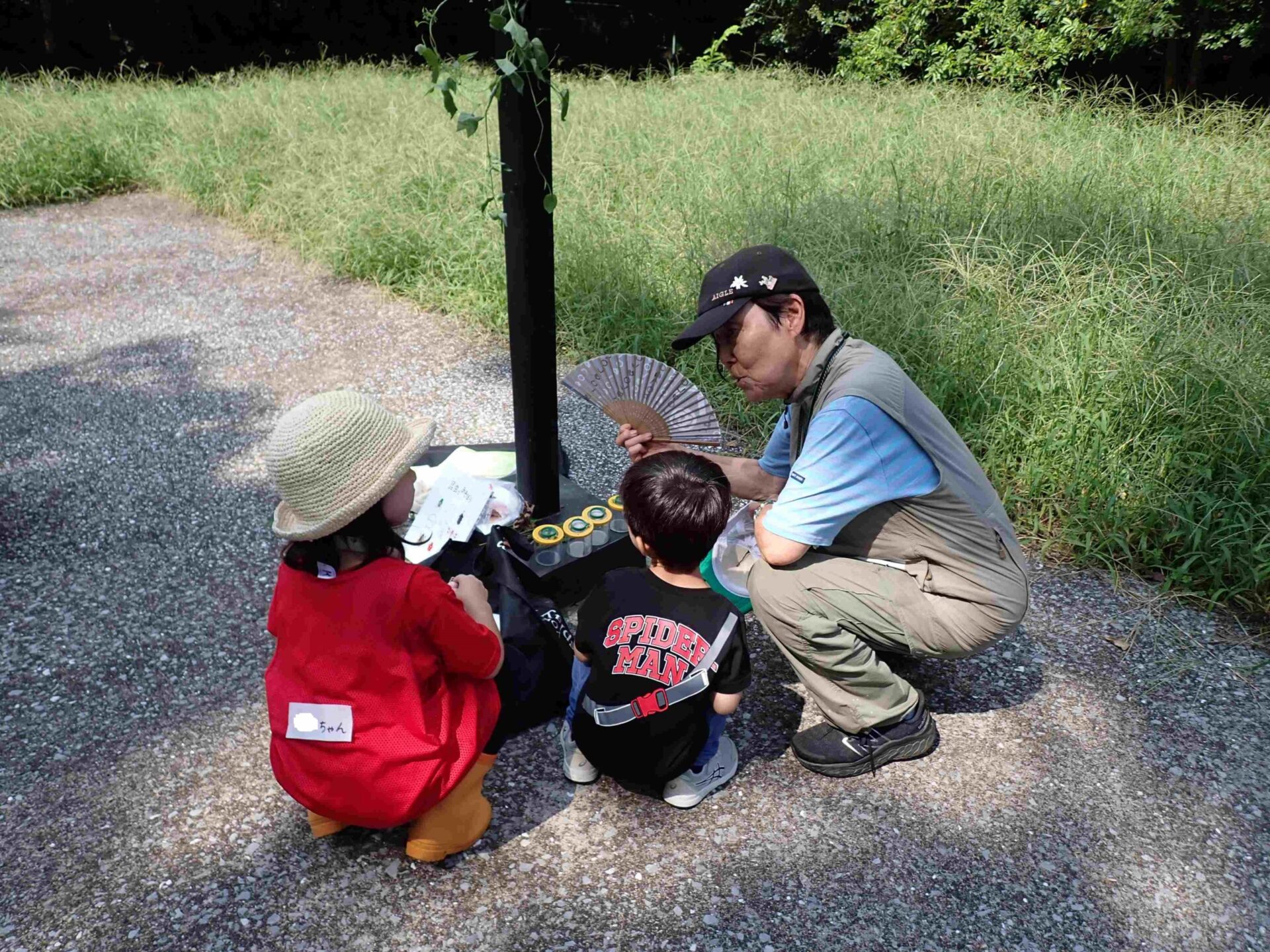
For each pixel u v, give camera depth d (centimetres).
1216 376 334
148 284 598
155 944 187
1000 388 368
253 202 733
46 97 982
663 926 191
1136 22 966
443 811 200
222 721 246
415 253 583
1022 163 593
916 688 260
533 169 235
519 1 219
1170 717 250
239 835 212
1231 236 468
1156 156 614
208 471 375
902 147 667
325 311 548
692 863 206
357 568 182
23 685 257
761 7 1372
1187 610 292
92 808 219
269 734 242
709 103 863
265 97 927
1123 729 246
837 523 205
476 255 544
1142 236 470
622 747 204
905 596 215
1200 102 919
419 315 538
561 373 452
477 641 191
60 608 290
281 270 623
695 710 201
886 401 200
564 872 204
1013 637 280
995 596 213
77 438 402
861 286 432
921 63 1156
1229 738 242
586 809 220
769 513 210
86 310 555
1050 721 248
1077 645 277
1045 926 192
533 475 278
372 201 621
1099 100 810
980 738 242
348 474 170
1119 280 405
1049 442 341
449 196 618
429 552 264
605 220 553
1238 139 673
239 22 1712
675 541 191
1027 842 212
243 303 564
